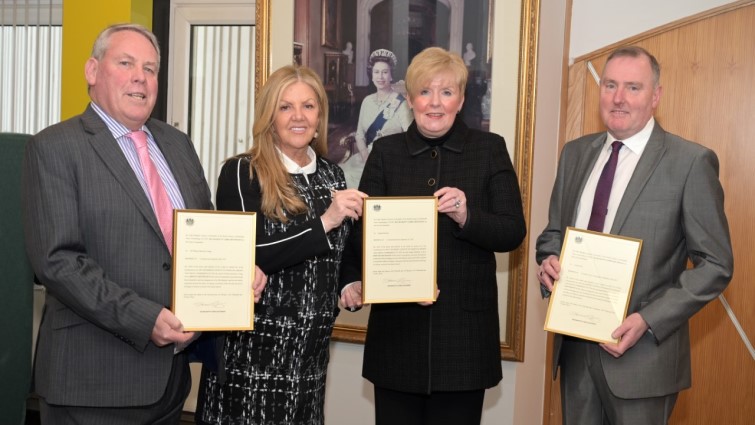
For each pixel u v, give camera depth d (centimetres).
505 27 301
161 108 410
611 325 211
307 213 210
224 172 213
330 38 323
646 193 216
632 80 217
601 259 213
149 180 203
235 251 197
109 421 193
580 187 235
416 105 222
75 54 381
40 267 183
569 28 354
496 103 304
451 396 222
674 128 335
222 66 403
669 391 215
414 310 222
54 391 188
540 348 342
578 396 228
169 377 202
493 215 216
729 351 328
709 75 327
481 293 222
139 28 206
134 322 182
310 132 211
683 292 208
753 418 324
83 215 188
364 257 212
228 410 205
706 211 210
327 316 214
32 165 188
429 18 310
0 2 408
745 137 321
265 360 204
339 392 327
